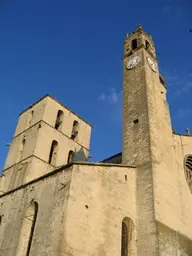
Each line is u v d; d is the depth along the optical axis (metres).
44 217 17.81
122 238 19.36
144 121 24.66
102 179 19.66
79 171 18.52
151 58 31.06
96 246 16.83
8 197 23.17
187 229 21.94
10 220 21.12
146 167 22.02
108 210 18.81
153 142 23.34
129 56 31.75
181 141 27.53
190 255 20.59
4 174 37.06
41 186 20.11
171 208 21.42
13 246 19.16
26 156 36.06
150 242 18.72
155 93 27.73
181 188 23.95
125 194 20.67
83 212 17.20
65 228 15.80
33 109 42.25
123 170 21.59
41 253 16.09
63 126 41.03
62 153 38.69
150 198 20.44
